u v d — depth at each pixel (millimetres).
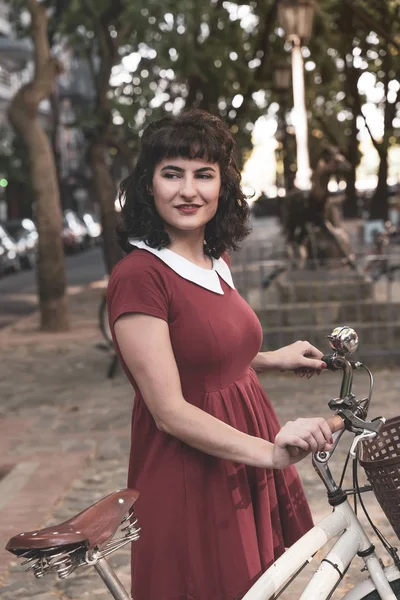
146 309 2389
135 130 17234
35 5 12586
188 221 2449
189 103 16906
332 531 2428
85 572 4312
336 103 20719
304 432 2262
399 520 2270
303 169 10664
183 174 2447
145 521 2521
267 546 2539
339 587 3936
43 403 8258
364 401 2469
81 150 53062
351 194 22469
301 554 2383
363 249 12586
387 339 9406
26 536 2078
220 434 2330
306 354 2859
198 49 15766
